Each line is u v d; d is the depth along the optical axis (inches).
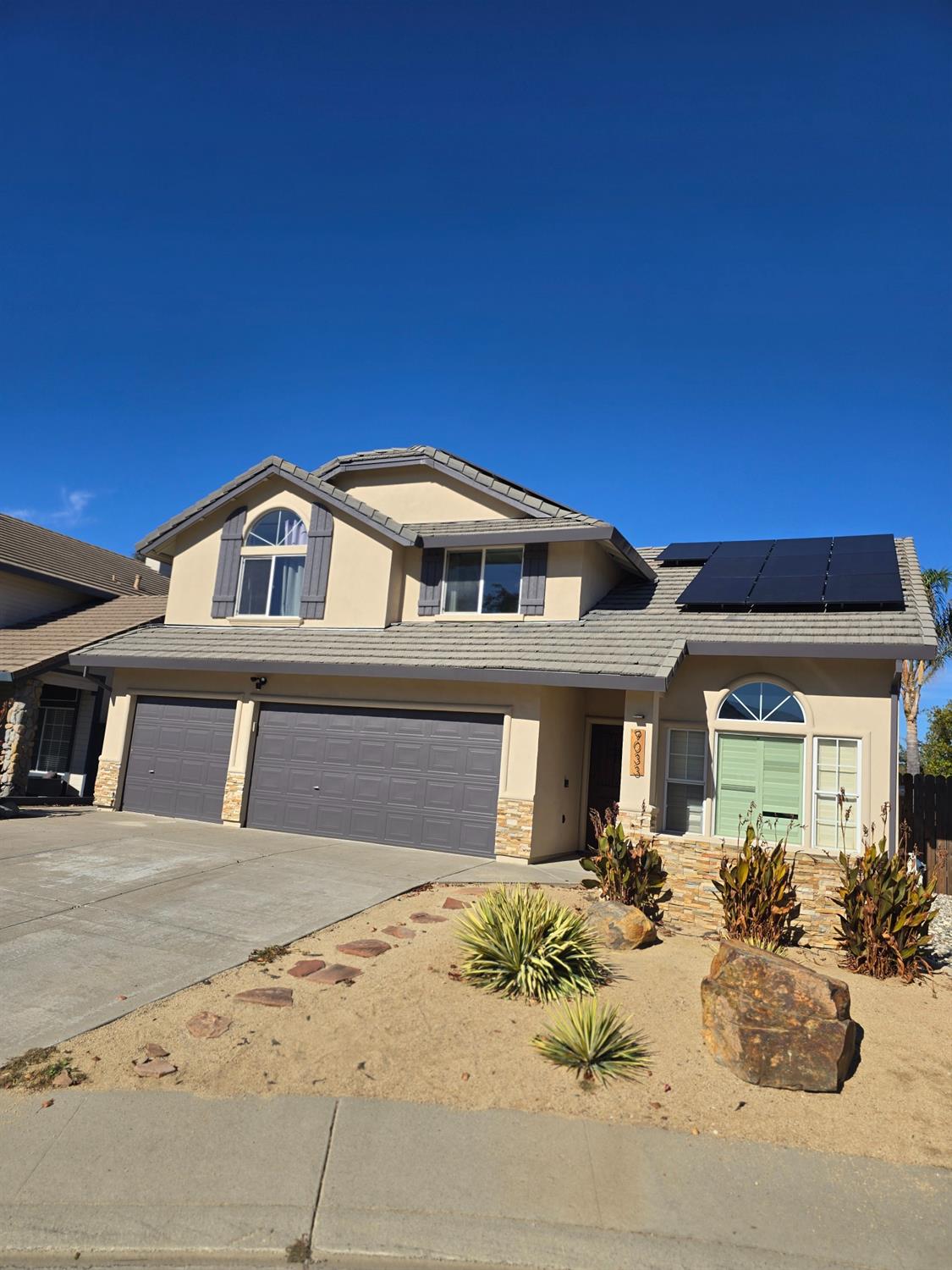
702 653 486.3
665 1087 211.0
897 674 493.7
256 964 274.8
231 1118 185.0
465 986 263.0
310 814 577.3
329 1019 234.8
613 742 601.3
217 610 674.2
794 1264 150.8
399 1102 195.8
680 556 666.8
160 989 249.9
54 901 337.4
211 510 680.4
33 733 697.0
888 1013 266.4
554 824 542.3
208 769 621.3
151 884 372.8
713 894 353.7
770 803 476.1
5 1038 214.7
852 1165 183.6
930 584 1080.2
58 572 871.1
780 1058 216.5
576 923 277.9
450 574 624.1
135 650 636.1
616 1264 148.4
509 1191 166.1
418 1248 149.4
